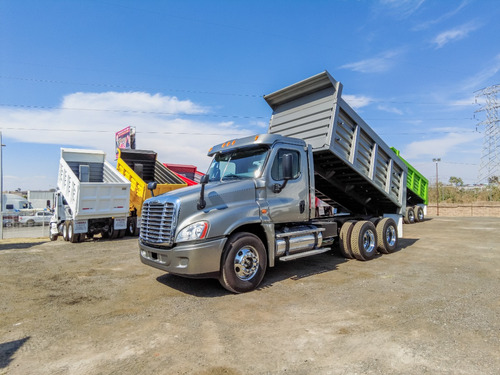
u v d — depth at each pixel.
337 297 5.11
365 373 2.92
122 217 13.35
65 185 13.86
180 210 5.16
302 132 7.89
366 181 8.51
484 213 26.73
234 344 3.55
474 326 3.93
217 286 5.89
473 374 2.88
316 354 3.29
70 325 4.21
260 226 5.90
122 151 16.12
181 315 4.49
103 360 3.26
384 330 3.84
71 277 6.88
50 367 3.14
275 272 6.87
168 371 3.02
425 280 6.07
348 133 7.73
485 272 6.64
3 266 8.15
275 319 4.27
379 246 8.52
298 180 6.66
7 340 3.79
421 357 3.19
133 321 4.31
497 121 48.84
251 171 6.27
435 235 12.48
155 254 5.54
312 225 7.20
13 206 38.47
